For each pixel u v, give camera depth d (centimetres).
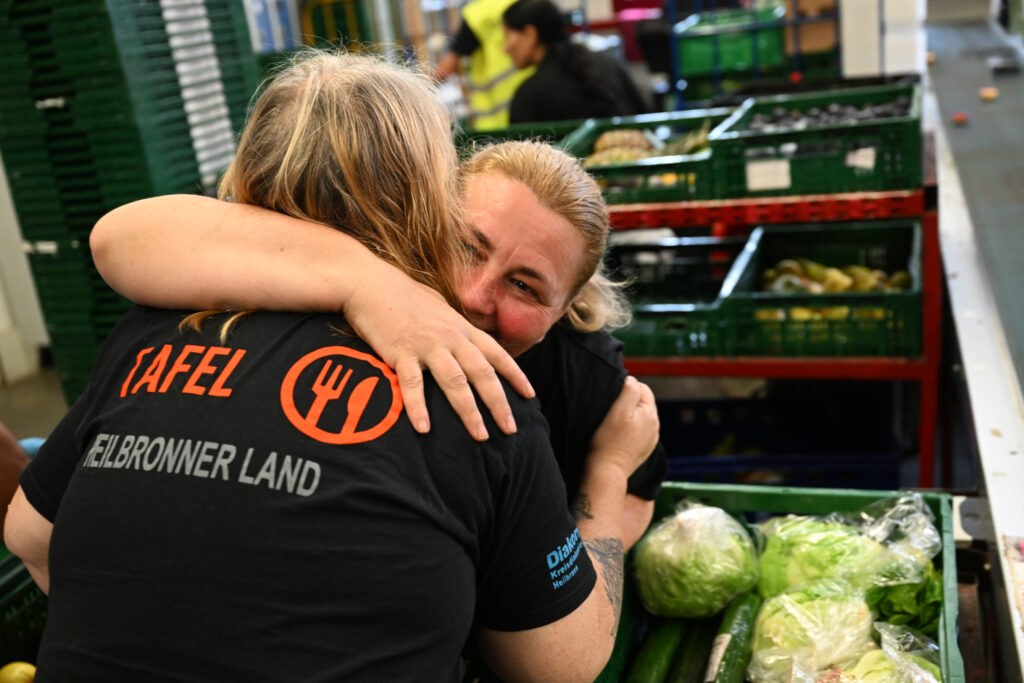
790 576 148
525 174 107
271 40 495
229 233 99
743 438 309
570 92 392
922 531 147
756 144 272
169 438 88
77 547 89
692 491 165
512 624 96
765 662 135
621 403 136
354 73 101
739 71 578
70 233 274
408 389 88
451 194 102
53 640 90
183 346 95
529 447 93
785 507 161
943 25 609
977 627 151
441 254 101
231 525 84
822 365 257
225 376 90
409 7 603
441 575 85
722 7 745
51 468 103
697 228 399
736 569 148
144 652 85
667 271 338
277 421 87
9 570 141
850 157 263
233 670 82
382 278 93
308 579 83
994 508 147
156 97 265
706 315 263
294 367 90
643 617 160
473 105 466
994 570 143
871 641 137
